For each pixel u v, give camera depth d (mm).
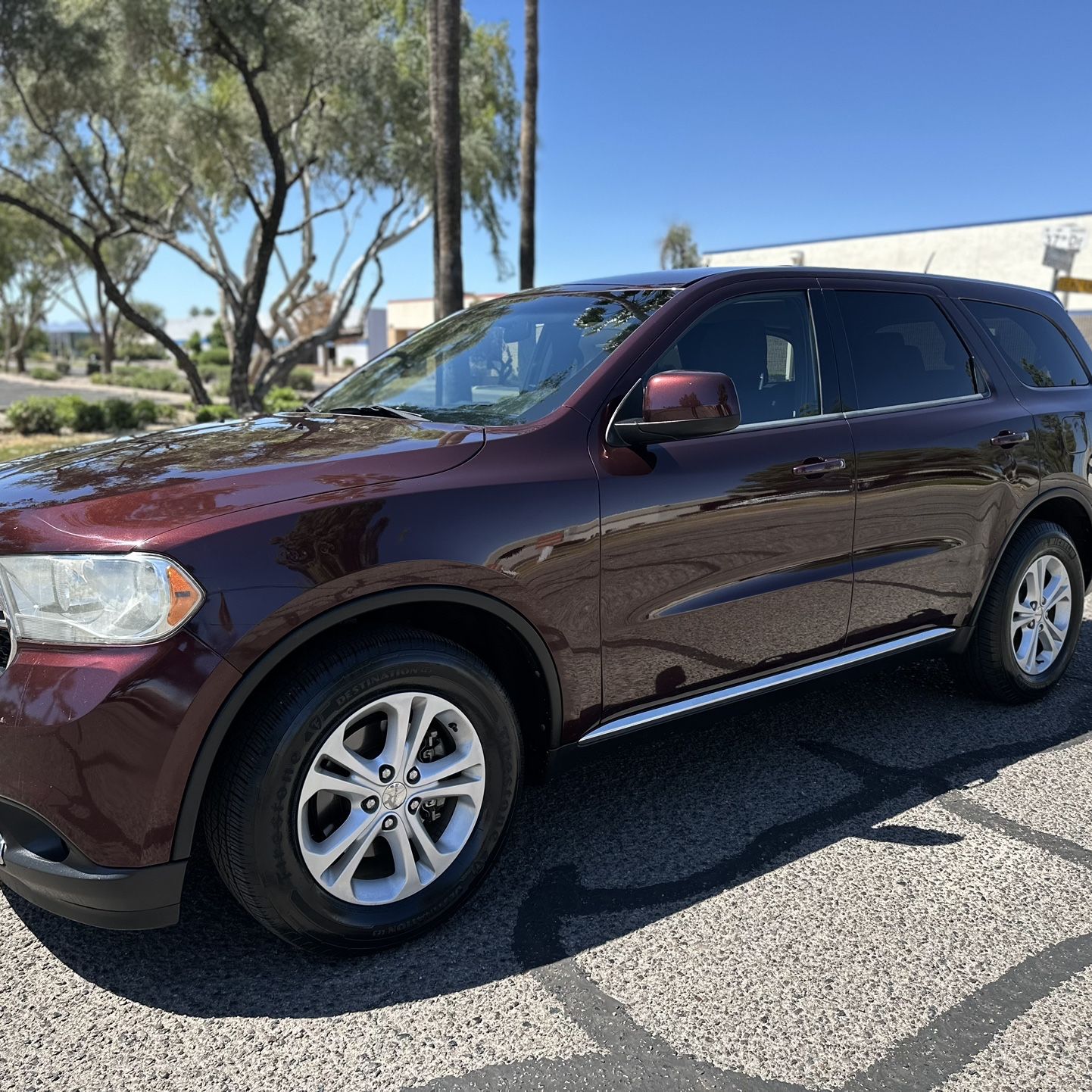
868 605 3326
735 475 2867
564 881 2727
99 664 2002
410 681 2291
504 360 3162
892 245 31969
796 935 2473
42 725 1983
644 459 2715
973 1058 2041
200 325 89562
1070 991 2260
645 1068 2012
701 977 2309
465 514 2361
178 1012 2191
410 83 21250
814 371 3246
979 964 2359
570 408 2689
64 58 17562
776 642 3084
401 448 2486
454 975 2312
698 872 2771
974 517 3605
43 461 2734
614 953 2398
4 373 53406
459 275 13008
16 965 2359
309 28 18875
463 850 2477
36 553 2076
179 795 2037
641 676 2773
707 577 2836
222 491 2209
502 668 2680
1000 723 3873
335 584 2154
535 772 2727
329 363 65500
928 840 2959
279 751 2111
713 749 3641
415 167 21828
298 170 22859
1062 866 2812
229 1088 1957
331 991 2258
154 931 2496
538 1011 2188
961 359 3750
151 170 25500
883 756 3566
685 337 2973
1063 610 4090
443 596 2324
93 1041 2096
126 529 2070
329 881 2256
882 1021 2156
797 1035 2109
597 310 3156
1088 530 4234
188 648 2012
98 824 2006
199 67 20484
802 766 3482
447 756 2457
